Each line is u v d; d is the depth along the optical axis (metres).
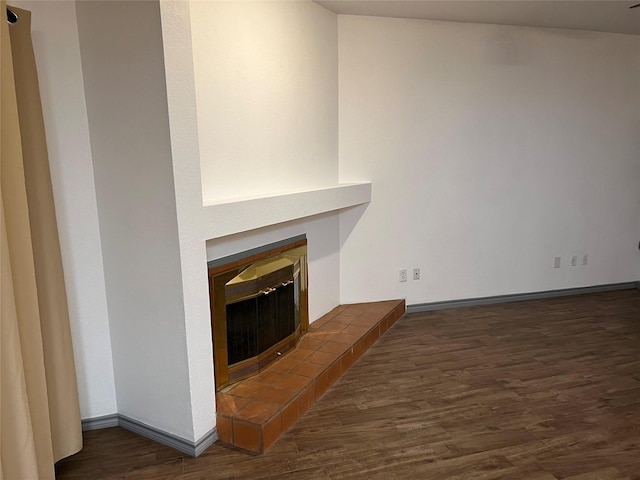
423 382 2.90
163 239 2.07
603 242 4.65
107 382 2.44
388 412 2.56
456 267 4.25
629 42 4.35
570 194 4.45
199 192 2.10
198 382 2.20
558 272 4.58
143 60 1.94
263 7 2.71
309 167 3.31
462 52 3.91
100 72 2.09
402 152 3.91
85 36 2.11
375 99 3.76
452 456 2.17
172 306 2.12
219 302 2.44
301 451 2.23
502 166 4.20
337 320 3.62
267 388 2.56
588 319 3.98
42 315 2.02
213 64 2.37
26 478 1.74
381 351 3.38
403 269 4.11
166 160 1.97
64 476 2.08
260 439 2.22
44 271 2.01
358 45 3.65
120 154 2.12
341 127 3.71
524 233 4.39
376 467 2.10
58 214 2.21
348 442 2.30
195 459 2.19
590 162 4.45
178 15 1.93
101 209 2.26
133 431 2.42
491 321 3.96
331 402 2.69
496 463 2.12
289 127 3.03
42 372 1.90
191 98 2.02
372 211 3.92
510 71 4.06
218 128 2.44
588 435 2.32
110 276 2.31
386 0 3.26
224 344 2.51
